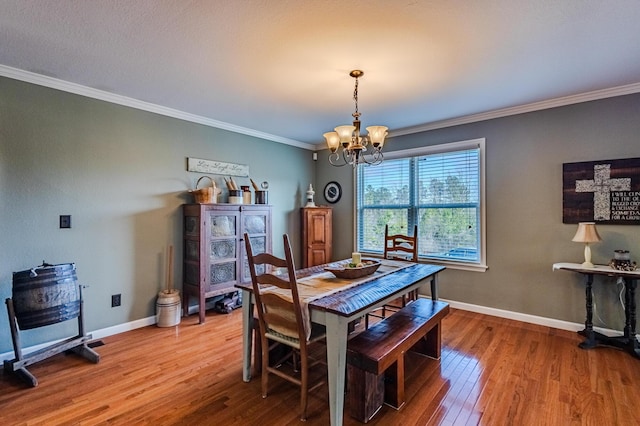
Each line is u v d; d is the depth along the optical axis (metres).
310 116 3.69
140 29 1.91
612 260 2.76
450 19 1.82
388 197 4.47
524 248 3.36
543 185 3.24
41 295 2.32
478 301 3.66
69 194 2.78
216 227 3.51
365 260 2.99
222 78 2.63
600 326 2.97
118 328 3.08
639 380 2.19
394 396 1.93
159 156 3.39
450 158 3.89
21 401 1.98
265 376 2.02
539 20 1.82
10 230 2.49
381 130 2.42
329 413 1.88
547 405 1.93
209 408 1.92
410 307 2.64
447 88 2.84
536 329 3.15
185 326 3.28
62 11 1.72
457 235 3.85
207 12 1.75
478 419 1.81
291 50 2.17
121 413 1.87
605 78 2.63
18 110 2.52
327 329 1.74
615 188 2.86
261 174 4.48
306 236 4.73
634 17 1.79
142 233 3.27
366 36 2.00
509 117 3.43
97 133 2.94
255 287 2.00
